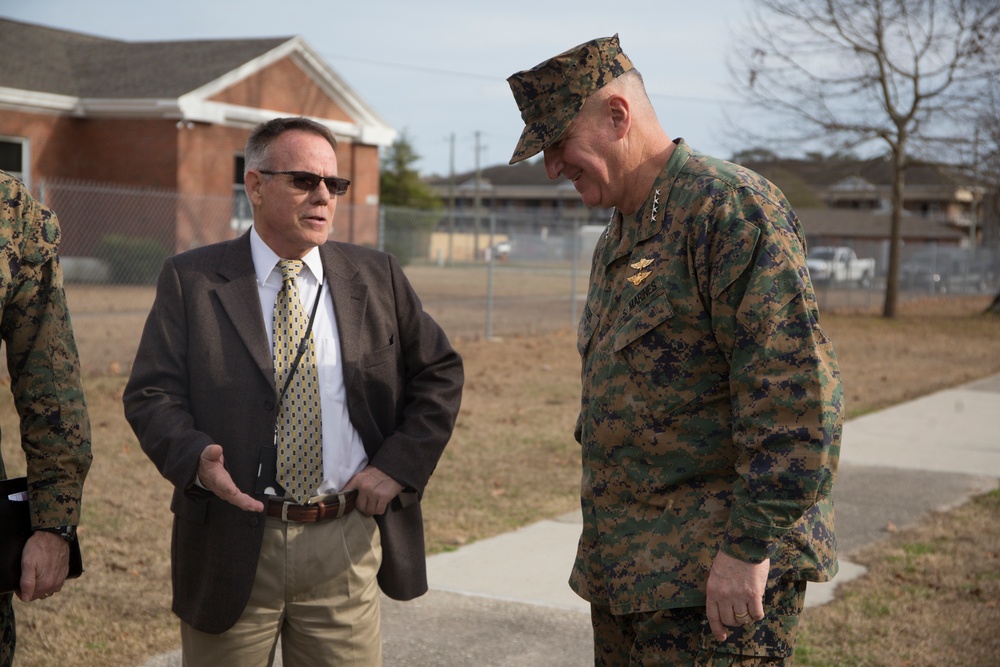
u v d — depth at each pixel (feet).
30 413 7.57
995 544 18.48
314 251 8.91
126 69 80.38
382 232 50.11
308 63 85.30
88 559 16.11
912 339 63.16
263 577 8.42
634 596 7.61
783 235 7.26
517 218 91.97
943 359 52.11
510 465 24.11
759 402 7.06
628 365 7.67
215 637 8.49
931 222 194.39
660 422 7.56
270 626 8.55
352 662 8.72
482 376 39.32
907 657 13.19
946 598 15.51
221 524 8.31
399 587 9.07
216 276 8.70
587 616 14.48
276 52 81.51
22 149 74.08
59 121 76.02
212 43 84.43
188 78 77.25
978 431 30.73
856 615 14.70
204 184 77.25
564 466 24.11
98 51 84.23
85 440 7.74
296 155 8.54
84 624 13.56
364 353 8.85
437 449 8.93
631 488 7.73
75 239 76.48
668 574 7.47
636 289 7.63
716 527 7.43
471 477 22.81
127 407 8.43
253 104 81.00
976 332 69.41
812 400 6.99
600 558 8.05
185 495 8.09
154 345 8.52
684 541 7.47
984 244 141.18
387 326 9.06
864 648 13.48
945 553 17.88
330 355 8.72
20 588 7.48
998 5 68.64
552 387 37.11
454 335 52.47
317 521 8.54
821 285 118.52
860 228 190.29
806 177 80.74
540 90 7.78
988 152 72.23
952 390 40.37
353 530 8.71
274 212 8.62
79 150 77.46
